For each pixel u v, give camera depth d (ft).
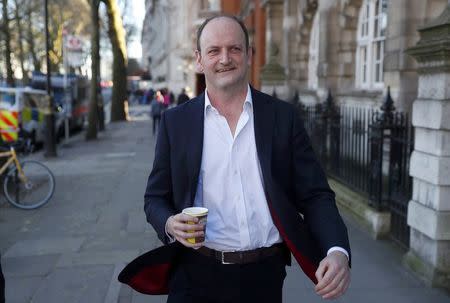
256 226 7.44
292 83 50.34
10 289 15.34
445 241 14.24
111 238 20.62
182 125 7.51
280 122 7.41
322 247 6.99
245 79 7.45
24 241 20.33
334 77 36.78
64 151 50.29
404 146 17.67
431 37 14.05
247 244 7.43
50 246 19.62
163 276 8.00
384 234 18.97
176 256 7.80
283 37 54.54
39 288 15.42
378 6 32.19
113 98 92.27
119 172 36.96
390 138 18.56
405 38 24.45
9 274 16.58
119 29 89.51
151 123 88.84
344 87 36.50
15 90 49.73
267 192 7.26
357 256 17.24
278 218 7.19
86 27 141.08
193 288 7.68
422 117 14.56
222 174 7.36
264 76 46.42
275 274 7.68
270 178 7.18
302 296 14.21
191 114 7.51
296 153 7.45
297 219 7.27
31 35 104.37
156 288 8.10
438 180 13.89
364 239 19.03
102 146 54.60
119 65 91.25
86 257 18.24
